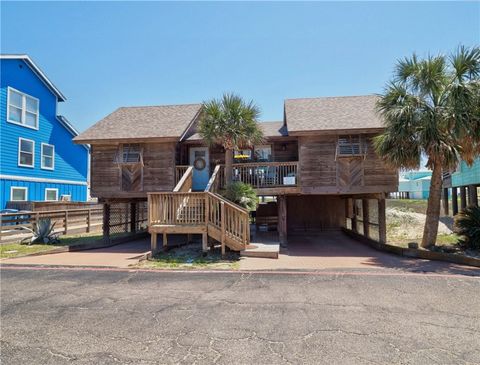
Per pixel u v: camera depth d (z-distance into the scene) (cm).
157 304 475
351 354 318
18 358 315
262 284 583
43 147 1855
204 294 523
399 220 1908
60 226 1520
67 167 2061
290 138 1295
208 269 721
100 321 411
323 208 1727
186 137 1340
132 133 1238
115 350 330
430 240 1002
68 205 1728
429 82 926
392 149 970
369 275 648
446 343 343
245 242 878
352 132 1122
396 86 977
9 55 1595
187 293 530
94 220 1784
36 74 1797
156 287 570
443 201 2364
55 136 1959
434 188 1002
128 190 1240
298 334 365
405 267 747
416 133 932
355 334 365
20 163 1677
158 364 301
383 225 1178
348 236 1561
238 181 1112
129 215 1638
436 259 862
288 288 555
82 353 325
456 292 528
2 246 1136
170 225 902
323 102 1430
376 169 1148
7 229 1251
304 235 1606
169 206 915
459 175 1834
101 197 1261
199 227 882
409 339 352
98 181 1262
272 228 1548
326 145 1172
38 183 1803
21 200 1669
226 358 310
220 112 1073
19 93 1680
